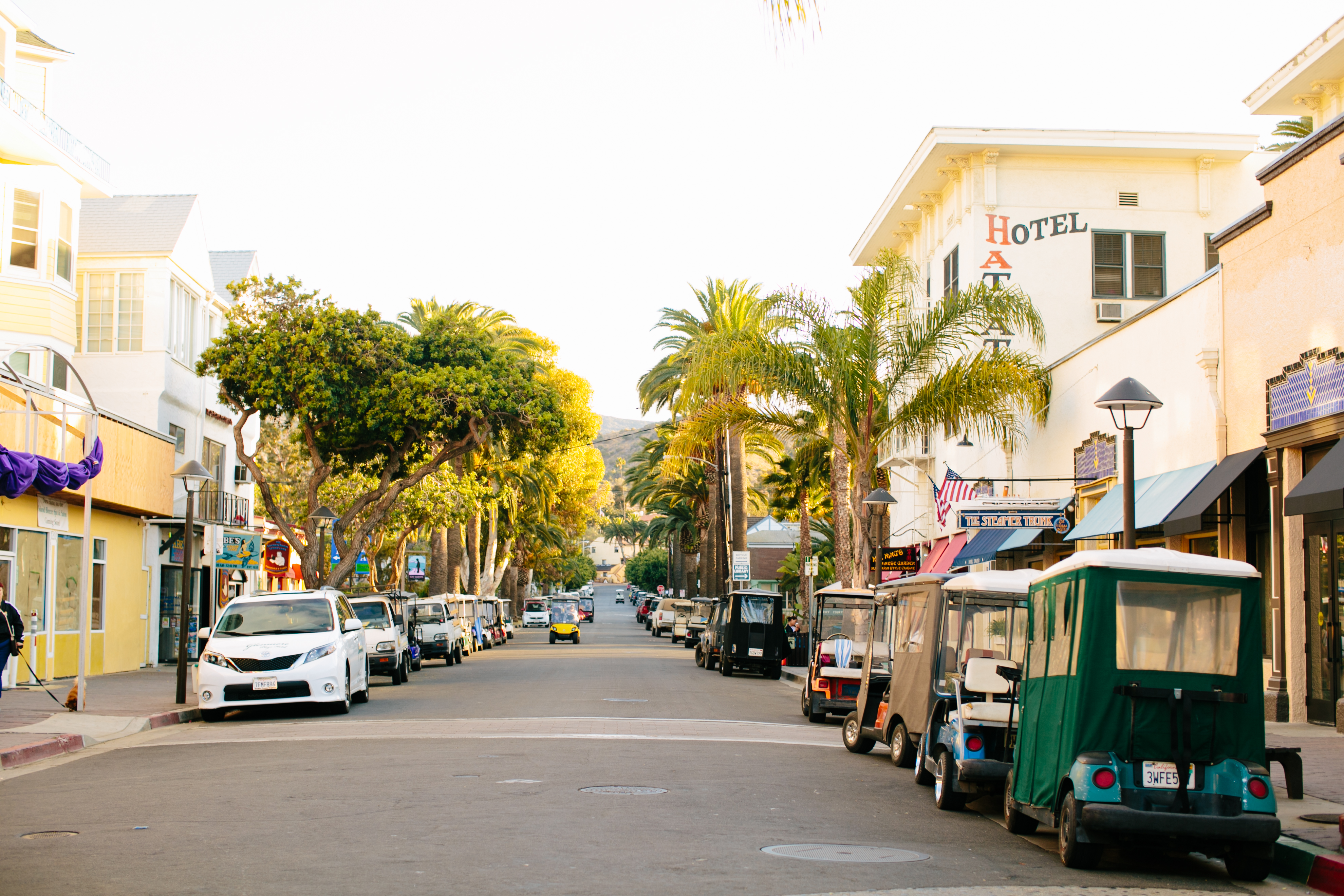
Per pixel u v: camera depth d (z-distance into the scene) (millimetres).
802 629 38719
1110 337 24219
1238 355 18906
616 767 13156
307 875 7590
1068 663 8969
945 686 12750
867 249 42438
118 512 29938
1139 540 22453
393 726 17859
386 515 38406
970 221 32625
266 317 32812
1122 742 8555
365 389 33000
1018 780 9938
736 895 7230
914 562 30656
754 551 86688
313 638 19906
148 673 29156
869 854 8805
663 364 50094
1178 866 9000
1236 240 18984
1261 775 8469
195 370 32750
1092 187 32688
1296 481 17203
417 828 9305
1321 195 16594
